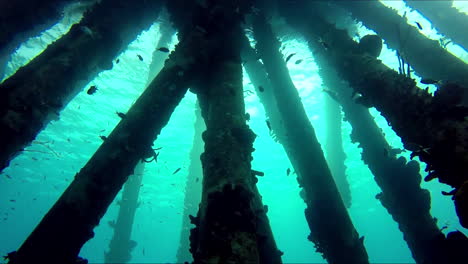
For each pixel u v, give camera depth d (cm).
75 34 545
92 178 368
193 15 529
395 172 616
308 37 771
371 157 683
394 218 621
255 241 263
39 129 459
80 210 347
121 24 623
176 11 639
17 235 5897
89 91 514
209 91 444
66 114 1758
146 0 680
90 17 590
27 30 647
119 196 3130
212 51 473
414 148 358
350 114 759
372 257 11925
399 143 2117
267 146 2212
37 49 1202
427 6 770
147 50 1277
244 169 313
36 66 478
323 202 534
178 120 1830
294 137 612
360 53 521
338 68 565
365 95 478
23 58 1250
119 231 1084
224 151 325
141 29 714
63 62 497
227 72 449
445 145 310
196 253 270
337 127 1230
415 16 1077
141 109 414
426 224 552
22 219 4491
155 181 2773
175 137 2022
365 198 4075
